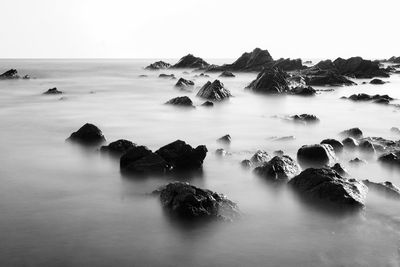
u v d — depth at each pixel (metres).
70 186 16.61
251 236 12.06
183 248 11.39
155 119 32.97
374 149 21.28
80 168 19.11
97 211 13.94
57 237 11.99
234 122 31.77
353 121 32.41
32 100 45.38
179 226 12.70
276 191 15.69
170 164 18.61
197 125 30.44
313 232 12.30
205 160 20.28
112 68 123.12
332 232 12.29
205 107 39.66
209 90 45.94
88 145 23.67
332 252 11.12
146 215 13.55
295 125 30.39
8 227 12.63
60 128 29.31
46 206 14.42
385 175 17.88
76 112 36.78
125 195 15.54
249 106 41.25
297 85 55.56
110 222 13.02
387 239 11.83
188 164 18.75
